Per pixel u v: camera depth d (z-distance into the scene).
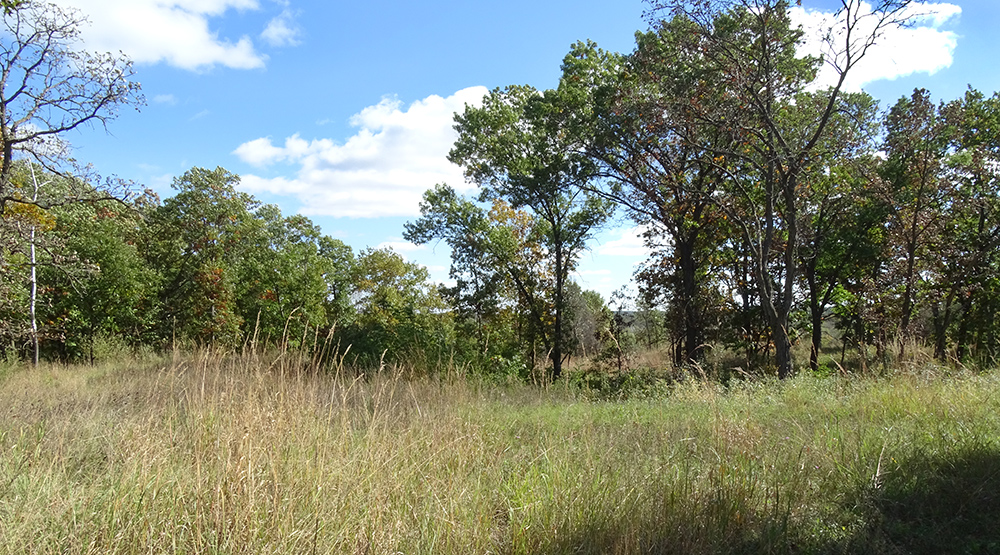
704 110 16.66
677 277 24.44
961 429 5.27
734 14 16.25
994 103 20.78
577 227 27.30
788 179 16.39
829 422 6.34
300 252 26.34
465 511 3.62
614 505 3.84
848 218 22.52
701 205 21.42
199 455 3.82
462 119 26.92
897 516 3.90
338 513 3.40
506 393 10.74
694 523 3.65
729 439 5.21
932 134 17.16
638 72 18.42
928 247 18.20
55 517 3.21
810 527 3.76
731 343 26.02
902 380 7.67
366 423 5.18
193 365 6.77
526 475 4.52
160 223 29.12
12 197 14.88
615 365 20.42
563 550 3.39
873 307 18.06
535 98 23.58
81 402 7.49
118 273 24.06
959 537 3.54
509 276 27.66
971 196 18.47
